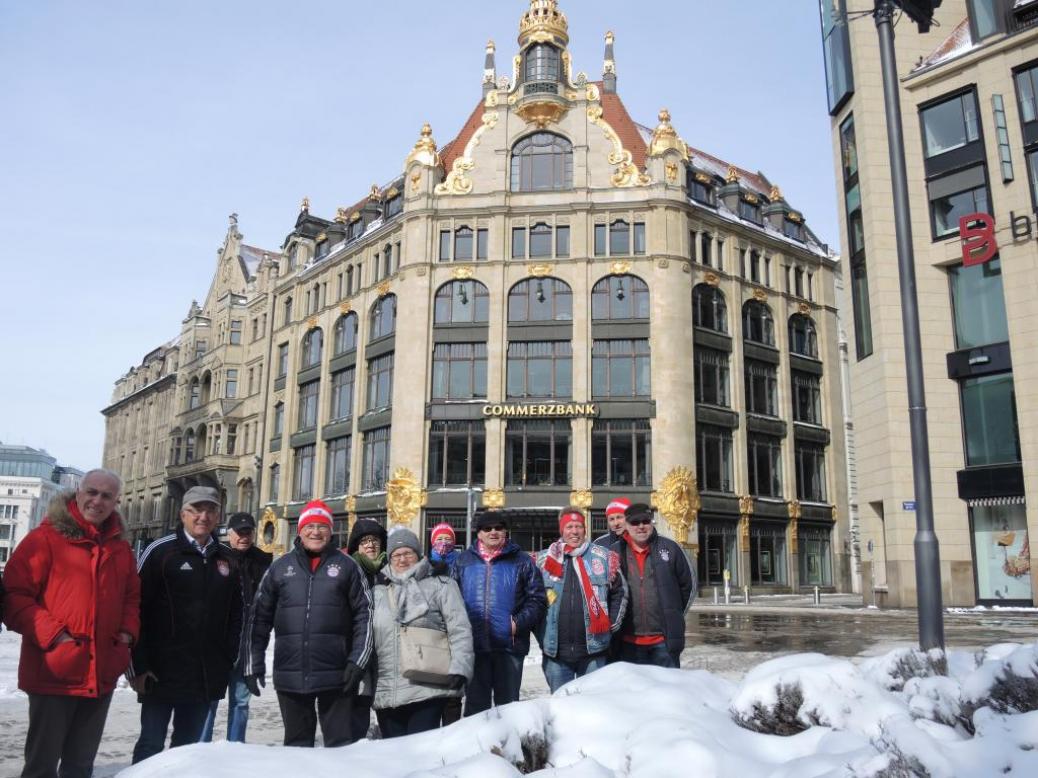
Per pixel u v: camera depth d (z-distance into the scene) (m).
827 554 42.53
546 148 40.22
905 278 10.40
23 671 5.15
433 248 39.75
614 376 37.47
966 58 25.23
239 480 52.75
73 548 5.31
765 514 39.38
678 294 37.66
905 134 26.66
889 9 10.99
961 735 4.14
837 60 28.69
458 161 40.31
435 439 37.91
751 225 42.16
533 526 36.78
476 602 6.84
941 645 9.59
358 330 43.03
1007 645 5.73
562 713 4.52
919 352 10.24
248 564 7.36
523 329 38.16
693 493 36.12
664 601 7.18
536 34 40.25
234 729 7.21
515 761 4.07
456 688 5.73
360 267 44.44
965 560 24.17
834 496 42.88
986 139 24.73
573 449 36.59
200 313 62.78
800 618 22.83
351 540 6.70
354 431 41.88
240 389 54.91
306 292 48.81
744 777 3.80
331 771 3.96
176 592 6.05
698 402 38.06
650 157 39.09
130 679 6.00
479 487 36.91
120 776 4.05
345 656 5.75
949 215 25.61
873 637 16.81
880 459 25.56
